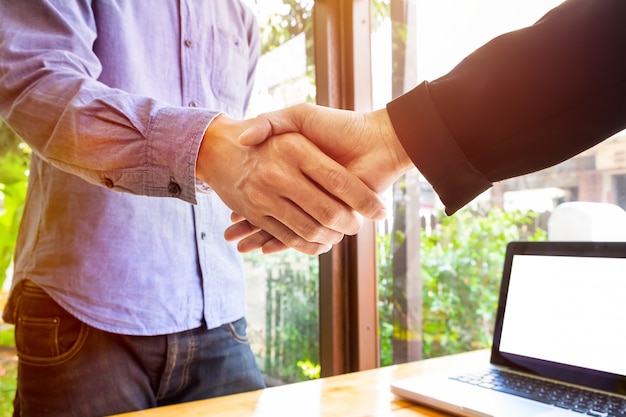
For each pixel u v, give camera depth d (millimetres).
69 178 793
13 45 676
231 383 929
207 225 925
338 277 1351
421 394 665
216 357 909
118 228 803
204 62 968
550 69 497
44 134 644
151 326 817
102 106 616
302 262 1572
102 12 806
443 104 532
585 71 486
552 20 505
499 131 518
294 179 536
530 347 803
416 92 547
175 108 628
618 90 480
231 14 1064
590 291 772
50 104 635
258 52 1181
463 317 1426
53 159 653
